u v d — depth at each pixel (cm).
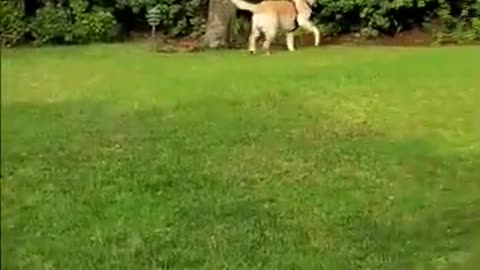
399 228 468
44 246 438
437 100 774
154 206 499
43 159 570
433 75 875
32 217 473
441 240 452
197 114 720
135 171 559
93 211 488
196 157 595
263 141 640
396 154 607
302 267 419
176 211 491
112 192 520
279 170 571
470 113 730
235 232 461
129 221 477
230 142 635
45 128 645
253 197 518
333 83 836
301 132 670
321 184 543
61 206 491
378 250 439
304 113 731
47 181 530
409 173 566
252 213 489
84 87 805
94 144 620
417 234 461
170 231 463
